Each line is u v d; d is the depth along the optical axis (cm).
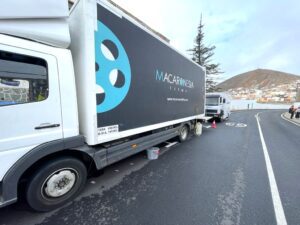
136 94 366
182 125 655
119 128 324
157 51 433
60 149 243
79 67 266
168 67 491
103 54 281
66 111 248
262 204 285
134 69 354
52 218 241
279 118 1858
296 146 649
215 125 1191
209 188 334
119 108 321
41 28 223
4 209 257
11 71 197
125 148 361
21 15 204
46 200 248
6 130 195
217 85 3030
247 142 705
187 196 304
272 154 550
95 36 264
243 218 250
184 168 429
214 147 624
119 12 309
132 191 317
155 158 490
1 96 192
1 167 197
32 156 215
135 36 352
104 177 372
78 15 260
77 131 264
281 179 375
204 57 2855
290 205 284
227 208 273
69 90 249
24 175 236
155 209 266
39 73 218
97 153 296
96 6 263
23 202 267
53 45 237
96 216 248
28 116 211
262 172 411
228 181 364
